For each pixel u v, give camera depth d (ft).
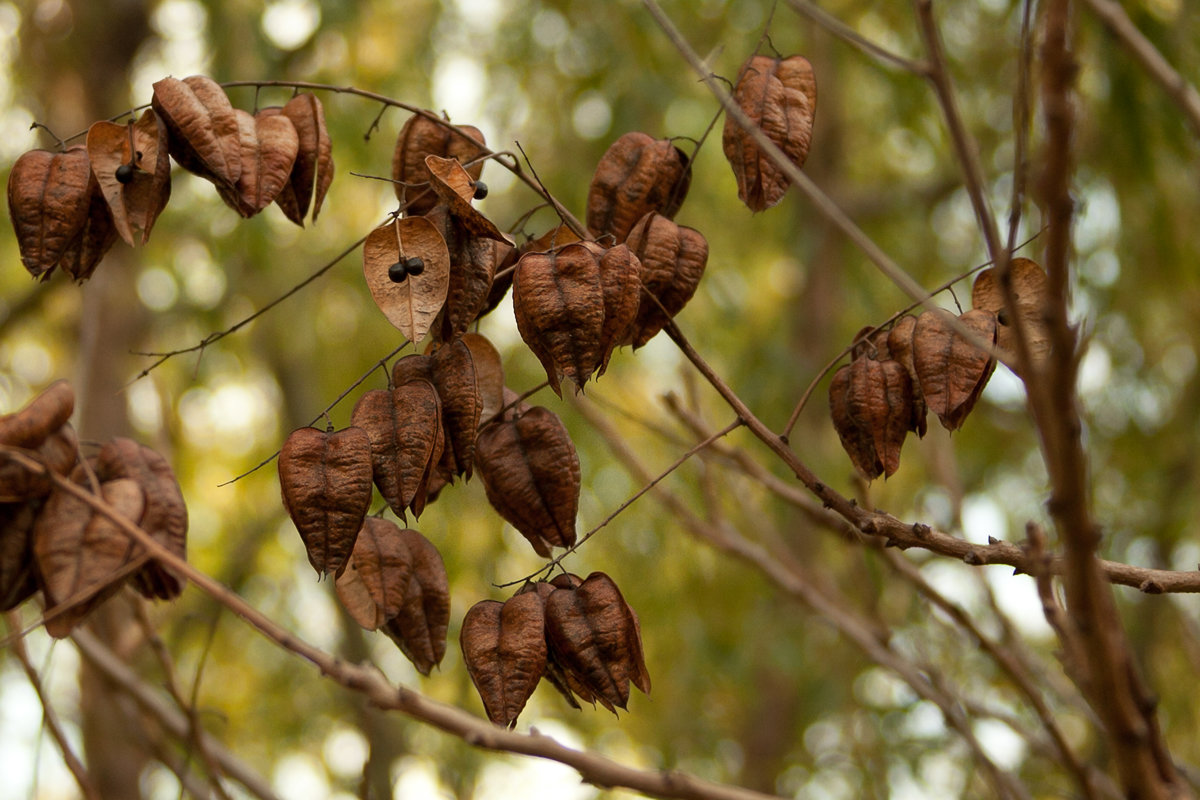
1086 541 5.17
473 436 6.94
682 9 22.91
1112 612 5.35
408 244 6.77
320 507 6.54
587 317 6.63
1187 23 15.66
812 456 23.81
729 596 24.81
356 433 6.68
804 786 23.04
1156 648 23.79
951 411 7.07
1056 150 4.82
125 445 7.21
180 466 27.63
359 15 20.42
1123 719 5.38
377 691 8.48
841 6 22.61
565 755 9.00
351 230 25.62
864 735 16.83
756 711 29.12
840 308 29.07
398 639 7.52
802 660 24.25
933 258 29.32
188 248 25.38
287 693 27.71
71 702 18.15
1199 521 22.54
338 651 22.95
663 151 8.07
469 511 23.17
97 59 22.56
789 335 28.81
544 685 24.07
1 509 6.63
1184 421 23.31
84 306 19.80
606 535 24.44
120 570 6.48
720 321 24.91
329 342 27.48
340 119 21.09
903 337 7.51
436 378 7.02
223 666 27.25
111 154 7.06
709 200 25.68
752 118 7.93
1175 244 17.01
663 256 7.48
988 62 20.97
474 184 7.01
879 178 31.12
